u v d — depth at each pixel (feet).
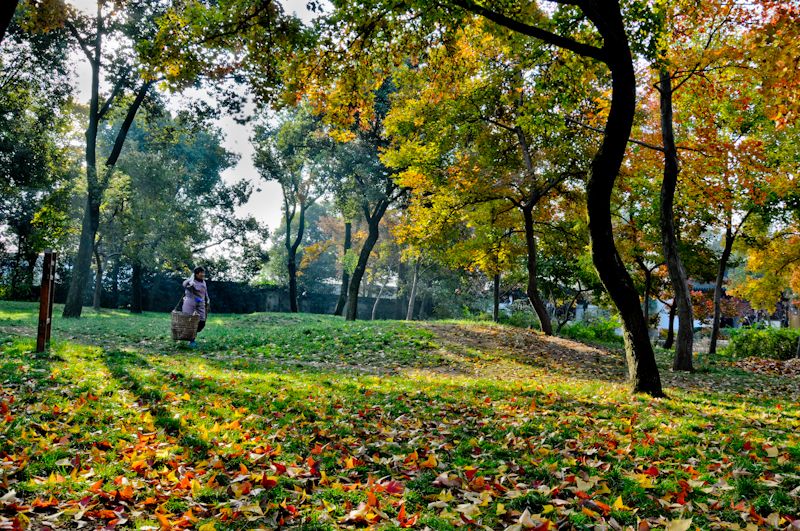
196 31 25.59
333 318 100.58
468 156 61.36
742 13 35.94
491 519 10.93
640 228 73.51
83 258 73.87
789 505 11.12
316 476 13.26
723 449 15.46
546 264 89.97
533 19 28.30
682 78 44.24
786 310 134.00
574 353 51.57
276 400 20.95
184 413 17.70
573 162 54.90
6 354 26.45
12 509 10.06
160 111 80.33
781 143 55.06
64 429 15.06
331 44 27.30
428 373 37.01
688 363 46.29
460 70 33.35
